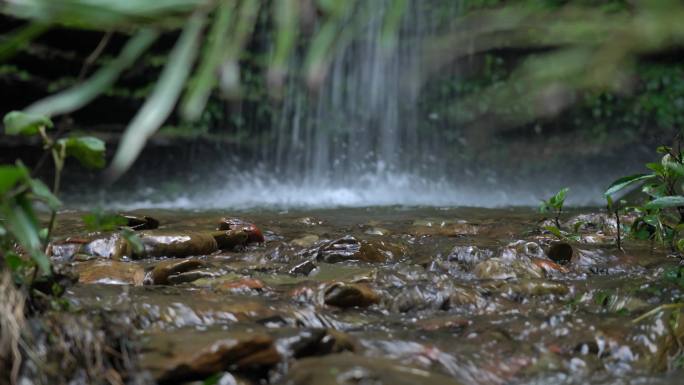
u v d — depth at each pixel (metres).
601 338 2.13
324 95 14.77
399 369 1.72
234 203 9.20
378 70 14.52
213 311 2.27
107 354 1.72
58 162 1.80
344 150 14.78
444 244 3.97
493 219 5.67
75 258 3.46
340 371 1.67
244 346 1.80
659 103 13.64
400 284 2.78
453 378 1.82
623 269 3.29
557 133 13.91
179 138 13.27
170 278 2.97
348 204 8.68
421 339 2.14
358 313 2.49
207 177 13.45
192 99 0.51
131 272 3.01
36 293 1.88
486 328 2.25
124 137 0.49
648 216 3.49
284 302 2.52
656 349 2.08
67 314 1.77
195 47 0.53
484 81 13.54
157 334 1.89
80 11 0.50
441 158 14.30
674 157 3.32
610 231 4.31
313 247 3.70
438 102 14.29
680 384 1.85
